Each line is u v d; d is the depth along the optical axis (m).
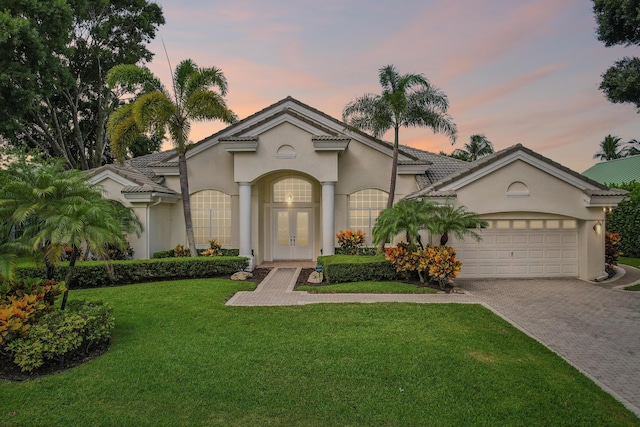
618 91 17.27
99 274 13.85
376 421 5.10
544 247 15.71
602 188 15.13
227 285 13.76
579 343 8.41
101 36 28.19
